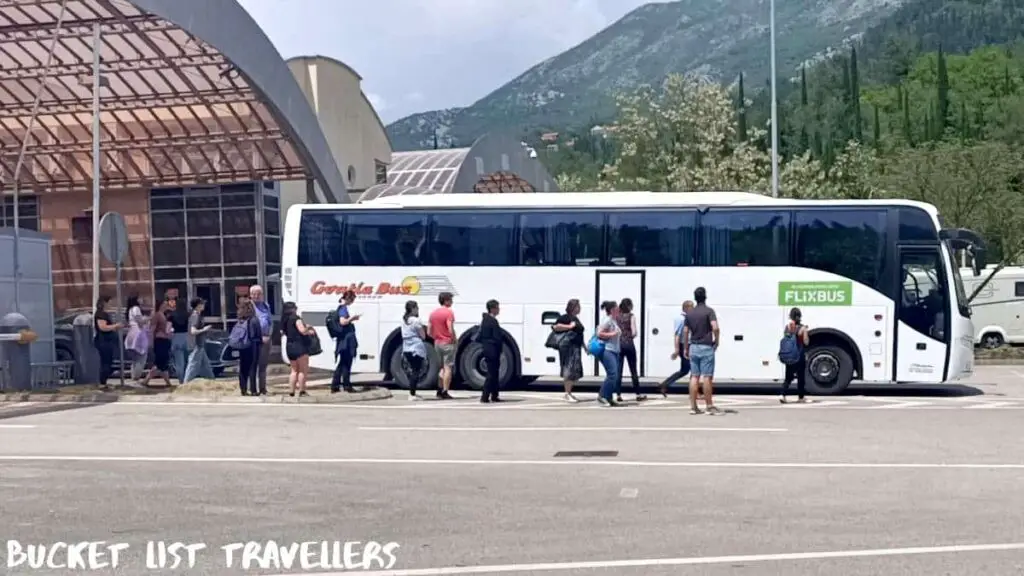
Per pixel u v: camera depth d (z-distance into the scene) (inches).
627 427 660.1
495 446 576.7
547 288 909.8
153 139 1316.4
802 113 4158.5
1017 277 1612.9
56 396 842.8
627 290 898.1
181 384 930.1
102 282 1412.4
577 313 822.5
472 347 918.4
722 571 309.4
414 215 932.6
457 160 1903.3
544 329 907.4
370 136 1851.6
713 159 1980.8
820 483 455.8
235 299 1374.3
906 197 1626.5
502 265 916.6
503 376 909.8
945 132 3727.9
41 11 1034.1
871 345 867.4
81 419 717.9
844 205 877.8
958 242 866.8
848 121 3949.3
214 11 1047.6
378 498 426.6
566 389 818.8
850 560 321.1
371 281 933.8
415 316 841.5
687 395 893.2
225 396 844.6
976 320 1624.0
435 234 928.3
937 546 338.6
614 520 381.7
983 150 1599.4
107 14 1041.5
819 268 874.8
